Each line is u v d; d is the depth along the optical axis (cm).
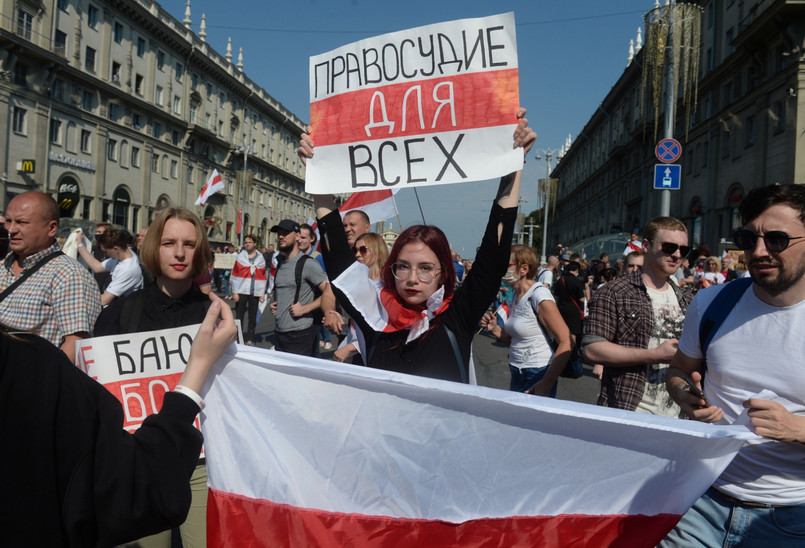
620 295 343
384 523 197
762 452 210
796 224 198
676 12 1329
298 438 196
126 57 4247
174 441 139
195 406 149
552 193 4066
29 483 120
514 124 253
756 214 204
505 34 256
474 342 1260
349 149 272
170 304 273
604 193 6047
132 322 265
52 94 3534
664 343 318
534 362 438
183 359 249
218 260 2370
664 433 195
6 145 3209
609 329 341
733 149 2934
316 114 281
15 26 3186
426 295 234
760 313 213
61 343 305
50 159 3544
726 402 219
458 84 260
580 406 198
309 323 554
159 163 4753
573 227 7875
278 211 7525
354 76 275
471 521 199
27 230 304
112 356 242
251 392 195
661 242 339
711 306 229
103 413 131
